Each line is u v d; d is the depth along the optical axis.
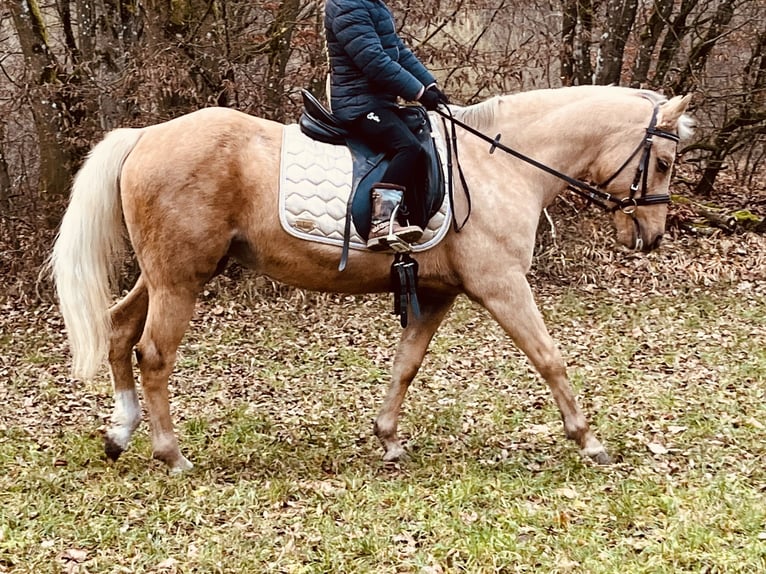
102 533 4.01
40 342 8.55
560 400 4.93
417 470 4.92
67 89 10.12
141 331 5.02
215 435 5.65
